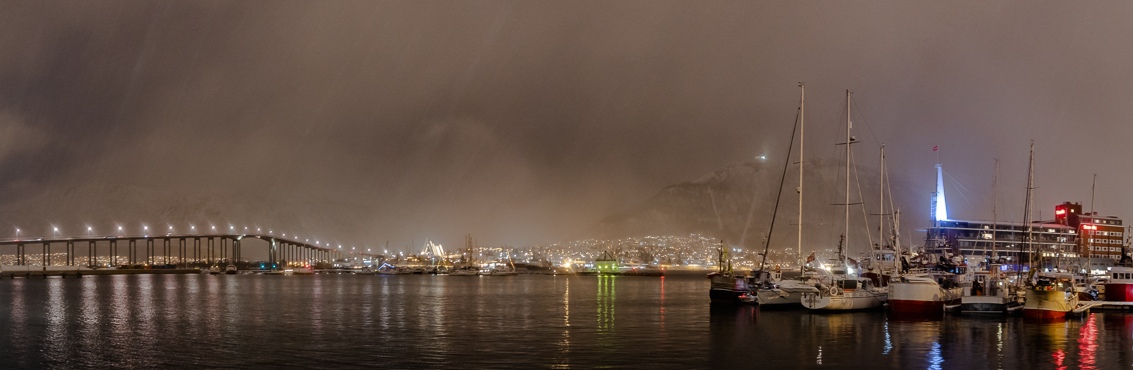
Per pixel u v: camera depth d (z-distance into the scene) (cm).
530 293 14912
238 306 10312
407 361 5112
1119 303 8106
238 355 5419
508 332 6738
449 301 11681
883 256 11356
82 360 5284
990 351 5388
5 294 13688
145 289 16238
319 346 5844
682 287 19350
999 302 7675
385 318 8262
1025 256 16150
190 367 4975
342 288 17538
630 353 5391
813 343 5809
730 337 6212
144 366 5034
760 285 9938
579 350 5547
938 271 9969
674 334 6462
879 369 4775
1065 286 8700
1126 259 10331
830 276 9338
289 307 10100
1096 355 5219
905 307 7694
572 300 12006
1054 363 4941
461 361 5100
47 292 14550
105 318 8288
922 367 4834
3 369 5000
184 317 8419
